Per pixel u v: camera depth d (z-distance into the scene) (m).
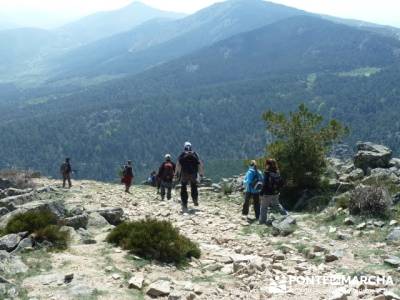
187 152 18.08
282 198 20.86
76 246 10.55
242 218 16.52
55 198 21.58
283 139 21.50
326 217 15.21
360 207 14.44
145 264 9.33
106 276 8.42
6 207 16.66
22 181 29.14
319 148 20.84
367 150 23.52
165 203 20.70
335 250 10.88
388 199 14.48
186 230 13.94
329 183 20.48
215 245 11.91
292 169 20.58
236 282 8.58
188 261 9.99
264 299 7.48
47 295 7.32
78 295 7.33
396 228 12.17
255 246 11.94
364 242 11.85
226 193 24.80
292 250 11.30
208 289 8.05
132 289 7.87
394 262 9.38
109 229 13.09
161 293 7.63
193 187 19.06
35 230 11.01
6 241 10.37
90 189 28.16
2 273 8.30
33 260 9.23
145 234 10.23
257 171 17.09
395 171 19.59
